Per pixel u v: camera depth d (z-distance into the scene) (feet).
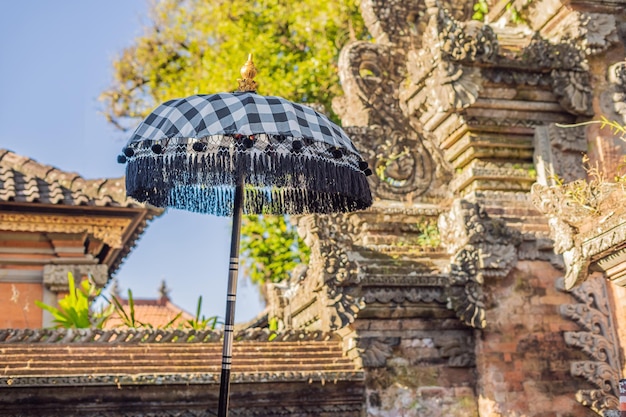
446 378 33.12
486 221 33.47
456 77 33.78
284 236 65.67
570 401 32.86
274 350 32.27
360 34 67.05
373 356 32.37
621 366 33.35
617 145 34.78
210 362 30.89
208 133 19.43
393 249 35.45
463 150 35.42
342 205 23.50
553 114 35.68
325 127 20.76
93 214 47.14
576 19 35.55
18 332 29.71
